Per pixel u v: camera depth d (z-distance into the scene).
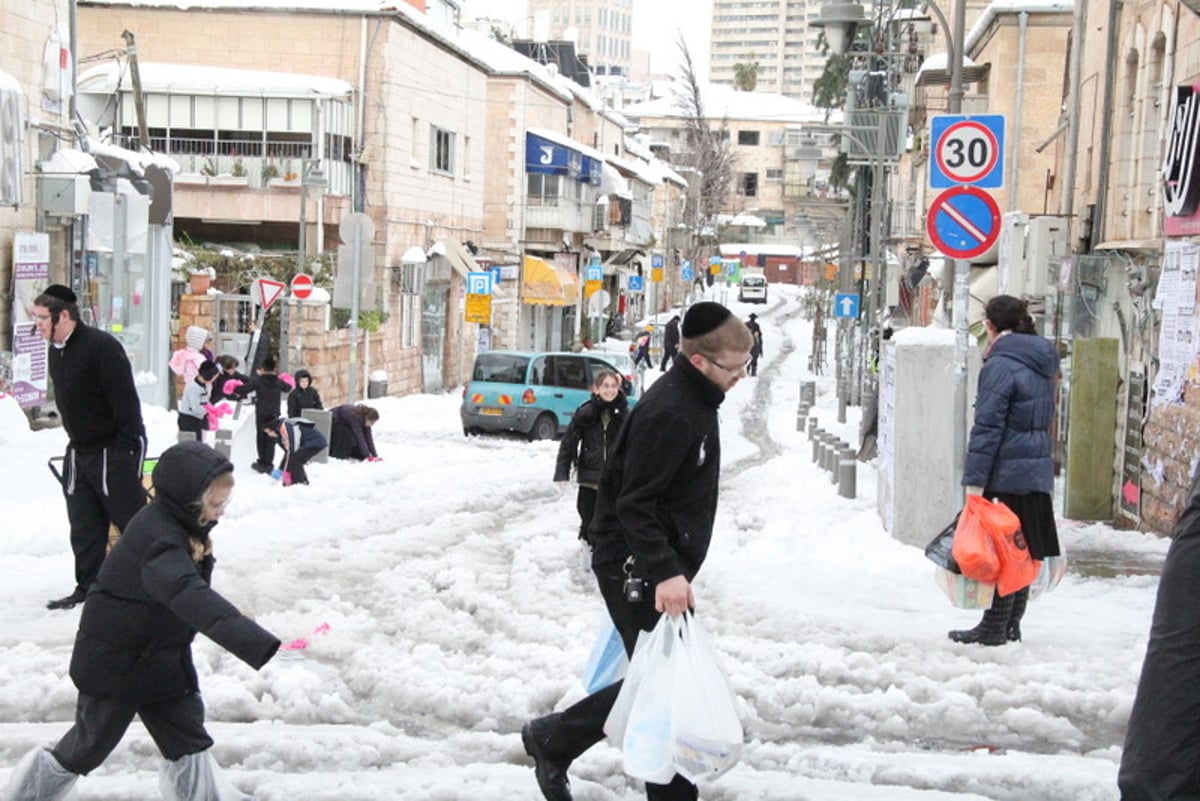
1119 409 16.88
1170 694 3.75
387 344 38.41
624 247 68.62
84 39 37.50
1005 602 9.09
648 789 5.45
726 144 92.06
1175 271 14.59
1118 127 18.95
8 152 17.36
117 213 22.61
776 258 129.00
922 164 39.84
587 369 29.09
